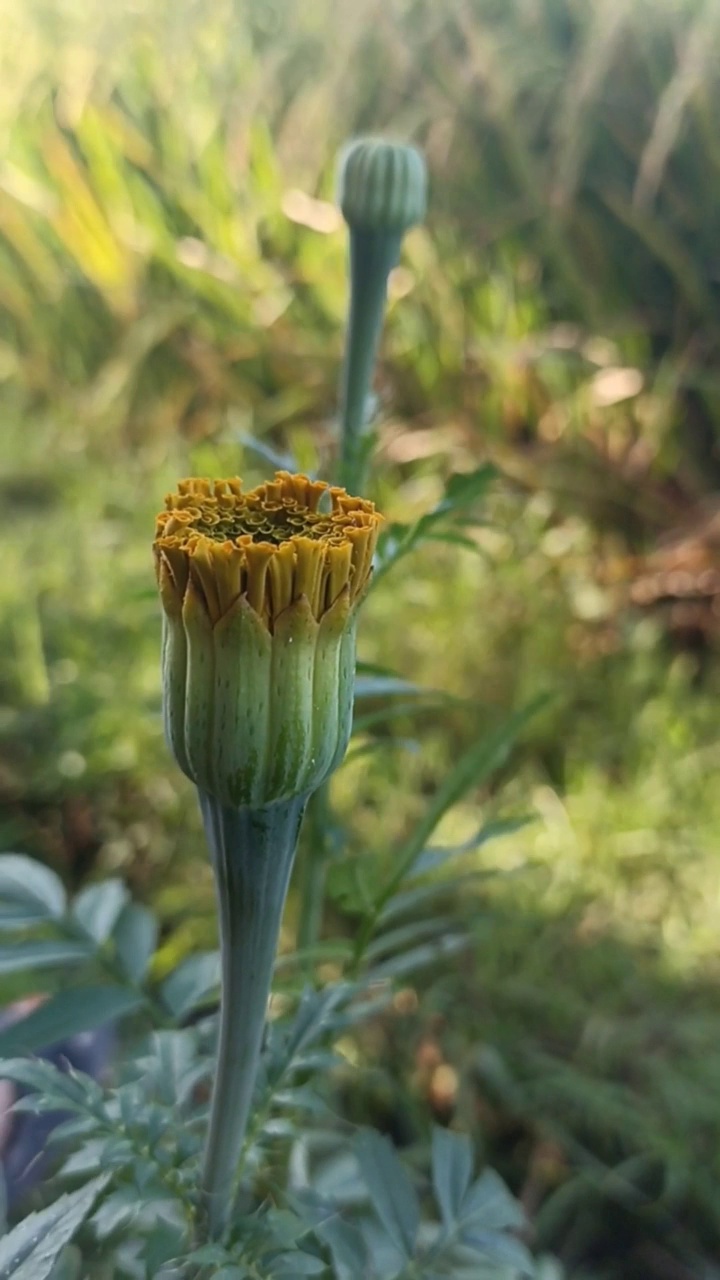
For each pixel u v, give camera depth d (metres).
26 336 1.04
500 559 0.79
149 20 1.01
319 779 0.20
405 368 0.86
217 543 0.19
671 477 0.82
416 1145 0.51
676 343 0.81
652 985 0.57
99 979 0.50
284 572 0.19
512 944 0.59
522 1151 0.53
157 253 0.95
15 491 0.94
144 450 0.95
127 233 0.96
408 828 0.65
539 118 0.85
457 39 0.89
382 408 0.32
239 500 0.20
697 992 0.57
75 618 0.76
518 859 0.63
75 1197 0.23
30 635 0.74
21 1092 0.41
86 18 1.04
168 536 0.19
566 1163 0.52
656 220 0.80
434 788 0.69
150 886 0.65
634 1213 0.51
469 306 0.85
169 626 0.19
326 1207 0.29
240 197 0.94
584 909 0.61
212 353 0.93
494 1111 0.54
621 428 0.82
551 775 0.71
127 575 0.78
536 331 0.84
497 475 0.28
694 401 0.81
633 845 0.64
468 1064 0.54
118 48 1.00
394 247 0.29
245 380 0.93
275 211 0.92
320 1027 0.25
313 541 0.19
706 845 0.63
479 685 0.71
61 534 0.84
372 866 0.27
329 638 0.19
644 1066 0.55
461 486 0.28
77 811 0.68
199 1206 0.23
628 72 0.81
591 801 0.65
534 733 0.69
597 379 0.80
